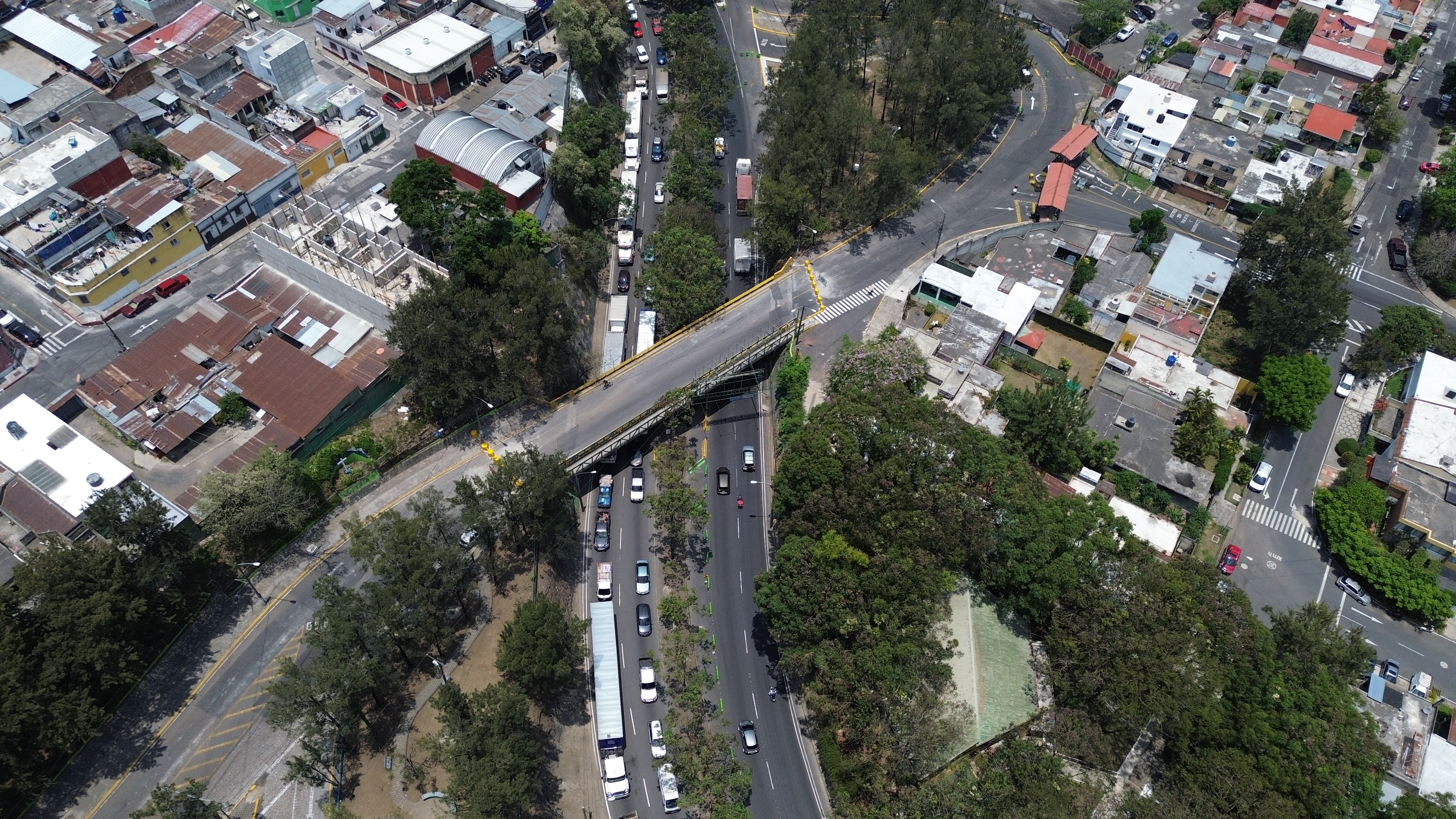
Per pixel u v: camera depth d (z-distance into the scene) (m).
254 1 194.25
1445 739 116.25
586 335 152.25
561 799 107.69
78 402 125.44
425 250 144.50
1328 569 135.38
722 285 154.75
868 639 106.69
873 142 174.25
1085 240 168.00
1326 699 104.69
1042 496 121.88
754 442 143.62
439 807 100.25
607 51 188.75
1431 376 148.00
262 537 116.00
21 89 162.38
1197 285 158.50
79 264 137.12
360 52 178.88
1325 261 152.00
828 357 148.25
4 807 94.06
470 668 111.81
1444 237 170.75
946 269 159.50
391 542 105.44
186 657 107.44
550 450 129.75
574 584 126.50
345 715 99.44
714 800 103.69
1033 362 150.38
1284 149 187.62
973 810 96.38
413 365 124.25
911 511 112.56
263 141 160.88
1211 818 95.44
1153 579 111.75
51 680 91.00
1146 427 140.25
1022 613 116.06
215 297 136.50
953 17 196.38
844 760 108.50
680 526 128.50
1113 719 104.81
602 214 167.50
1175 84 198.75
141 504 104.44
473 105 179.25
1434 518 132.50
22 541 111.00
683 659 116.31
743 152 190.62
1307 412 141.38
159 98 166.62
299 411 123.50
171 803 87.25
